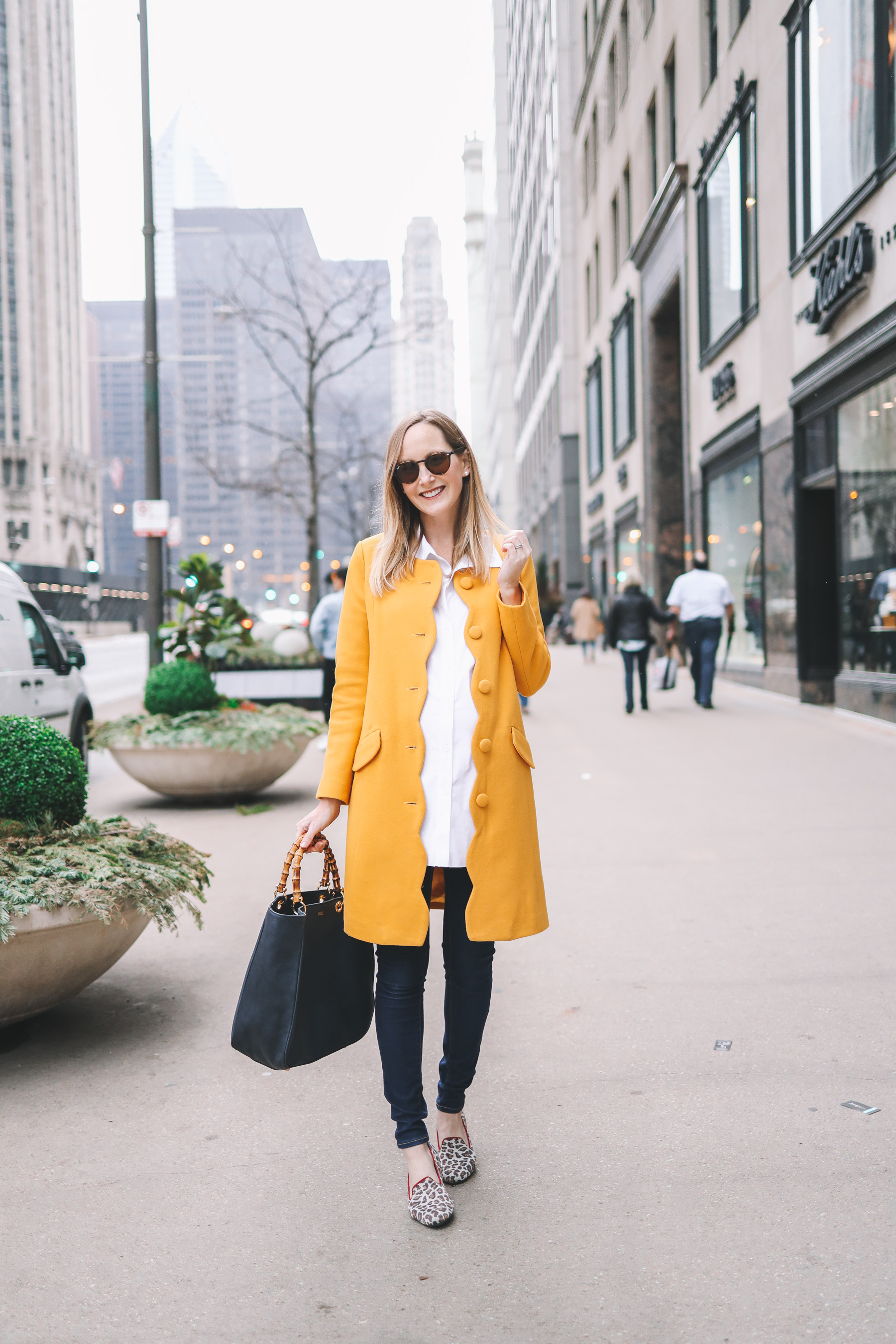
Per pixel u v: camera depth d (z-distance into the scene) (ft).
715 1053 11.28
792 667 45.11
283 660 50.85
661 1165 9.03
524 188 181.37
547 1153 9.33
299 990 8.29
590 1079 10.78
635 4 79.51
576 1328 6.95
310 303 72.02
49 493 359.46
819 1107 9.97
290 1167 9.25
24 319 351.67
